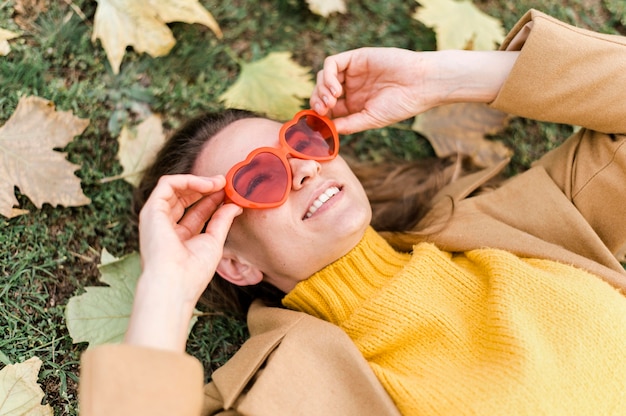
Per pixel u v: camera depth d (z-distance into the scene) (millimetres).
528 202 1455
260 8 1868
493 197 1495
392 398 1200
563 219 1413
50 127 1564
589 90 1322
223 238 1201
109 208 1661
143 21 1657
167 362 943
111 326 1499
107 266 1555
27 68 1650
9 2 1666
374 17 1909
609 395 1150
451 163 1768
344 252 1354
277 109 1727
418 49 1898
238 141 1361
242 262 1401
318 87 1403
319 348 1229
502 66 1396
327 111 1426
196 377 971
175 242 1104
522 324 1193
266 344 1252
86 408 933
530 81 1338
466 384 1170
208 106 1776
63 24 1699
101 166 1681
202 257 1140
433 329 1255
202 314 1592
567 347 1175
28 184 1527
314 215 1303
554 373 1143
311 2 1794
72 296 1571
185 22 1791
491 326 1219
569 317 1204
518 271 1270
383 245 1414
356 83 1473
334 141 1390
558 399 1122
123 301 1532
